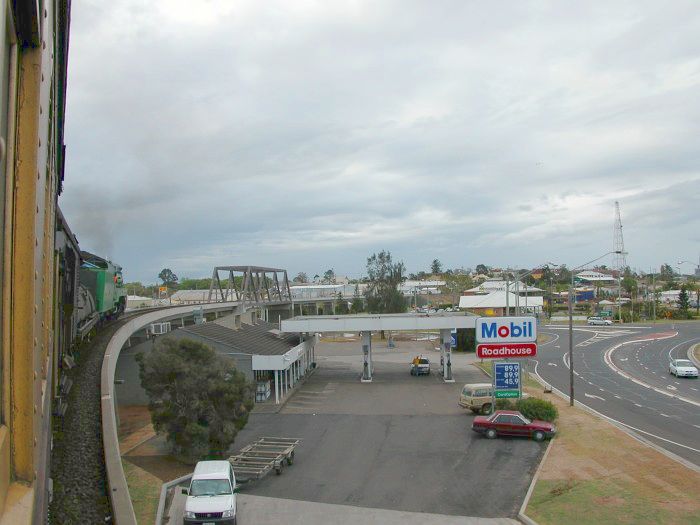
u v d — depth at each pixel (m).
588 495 20.48
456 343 69.56
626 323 101.12
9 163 4.86
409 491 22.05
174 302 110.12
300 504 20.78
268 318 106.50
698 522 17.80
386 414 35.03
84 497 11.99
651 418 32.53
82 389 20.14
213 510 17.75
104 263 41.69
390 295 91.38
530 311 115.62
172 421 24.80
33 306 5.35
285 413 35.56
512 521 19.11
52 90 9.64
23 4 4.80
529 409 30.39
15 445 5.29
